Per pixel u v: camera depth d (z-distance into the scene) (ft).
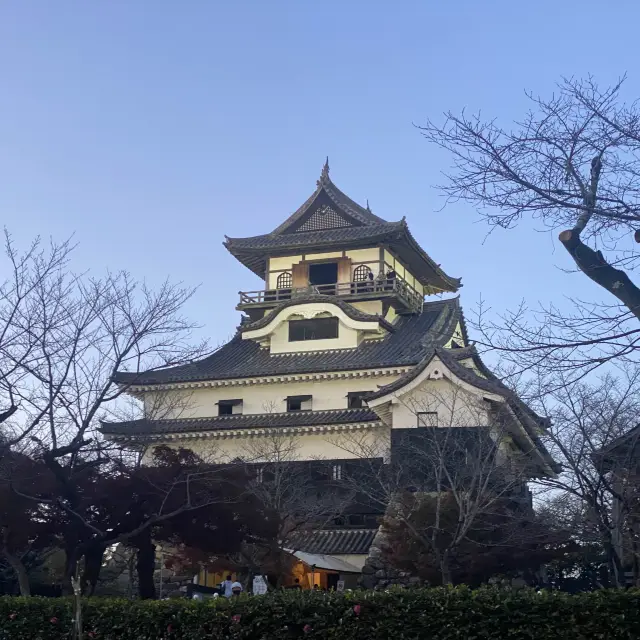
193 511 79.61
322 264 200.85
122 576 130.52
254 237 206.59
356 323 177.78
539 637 47.80
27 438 79.25
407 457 120.78
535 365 49.14
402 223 190.39
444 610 50.16
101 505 76.84
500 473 98.12
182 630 55.16
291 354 181.98
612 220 44.21
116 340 77.77
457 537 86.12
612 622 46.88
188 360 80.02
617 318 41.19
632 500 85.66
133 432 91.86
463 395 126.00
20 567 74.95
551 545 96.37
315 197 205.98
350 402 167.02
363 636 51.42
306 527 124.16
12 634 59.67
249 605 54.65
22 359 73.26
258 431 157.69
